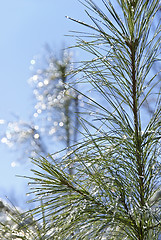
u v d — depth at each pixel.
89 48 1.54
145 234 1.48
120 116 1.54
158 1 1.49
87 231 1.41
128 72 1.55
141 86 1.56
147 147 1.55
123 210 1.51
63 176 1.53
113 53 1.54
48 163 1.50
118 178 1.51
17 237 1.49
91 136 1.51
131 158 1.53
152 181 1.54
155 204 1.54
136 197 1.54
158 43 1.53
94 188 1.49
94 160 1.52
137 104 1.56
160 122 1.54
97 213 1.44
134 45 1.52
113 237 1.48
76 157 1.51
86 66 1.55
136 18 1.50
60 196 1.48
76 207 1.44
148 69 1.55
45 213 1.45
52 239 1.40
